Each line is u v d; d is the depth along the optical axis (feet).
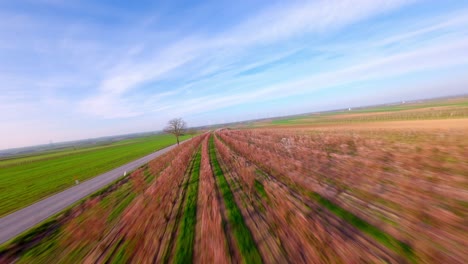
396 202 24.68
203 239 21.38
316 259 16.21
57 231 31.24
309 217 23.70
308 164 47.91
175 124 179.83
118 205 38.88
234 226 24.09
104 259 20.92
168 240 22.81
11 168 141.59
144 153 150.20
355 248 17.28
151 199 36.45
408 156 44.52
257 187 37.93
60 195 54.80
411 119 166.50
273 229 21.89
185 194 39.58
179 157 76.23
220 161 72.13
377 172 36.19
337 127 165.89
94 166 107.96
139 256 20.35
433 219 20.20
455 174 32.14
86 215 34.94
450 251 15.81
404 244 17.20
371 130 112.68
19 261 23.75
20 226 35.19
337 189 31.22
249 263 17.06
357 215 22.98
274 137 131.34
